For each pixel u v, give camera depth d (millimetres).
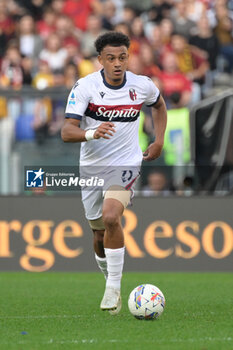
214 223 37812
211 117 37531
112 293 19766
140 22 50906
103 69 20844
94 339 16281
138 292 19484
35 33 53469
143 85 20891
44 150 37594
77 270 37938
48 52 50344
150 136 36875
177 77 47000
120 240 19750
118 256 19750
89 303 24891
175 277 35375
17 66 48875
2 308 23422
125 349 14969
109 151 20734
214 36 50625
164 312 21484
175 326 18234
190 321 19234
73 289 30125
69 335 17000
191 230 37844
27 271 38000
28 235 38125
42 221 38062
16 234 38125
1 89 37844
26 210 38031
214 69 50406
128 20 52250
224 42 51844
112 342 15828
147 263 37781
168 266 37781
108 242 19781
